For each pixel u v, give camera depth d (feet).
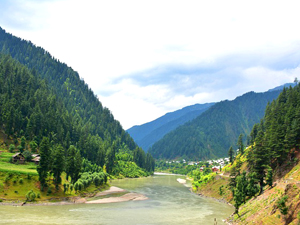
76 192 394.52
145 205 361.10
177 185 654.12
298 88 555.28
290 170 310.86
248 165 427.74
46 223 236.02
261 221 202.49
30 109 627.05
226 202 384.27
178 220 272.92
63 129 648.79
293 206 176.76
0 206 293.02
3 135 543.39
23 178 352.69
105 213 296.71
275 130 374.63
